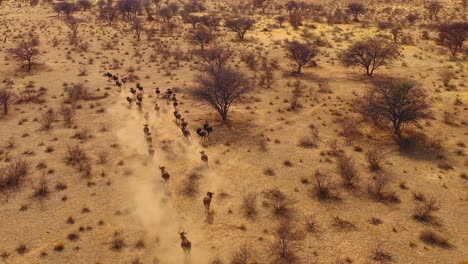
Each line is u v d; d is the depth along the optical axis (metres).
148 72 60.28
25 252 23.58
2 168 32.34
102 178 31.44
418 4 120.50
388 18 99.94
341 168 32.22
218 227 25.91
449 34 68.75
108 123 41.94
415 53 68.88
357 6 98.50
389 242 24.44
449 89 51.69
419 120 42.31
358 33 85.31
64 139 38.00
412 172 32.44
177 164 33.78
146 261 23.02
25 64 61.72
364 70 61.25
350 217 26.80
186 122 41.66
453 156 35.03
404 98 38.38
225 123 42.09
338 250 23.77
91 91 51.47
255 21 92.62
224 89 42.12
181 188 30.27
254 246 24.17
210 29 85.06
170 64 63.84
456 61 63.91
